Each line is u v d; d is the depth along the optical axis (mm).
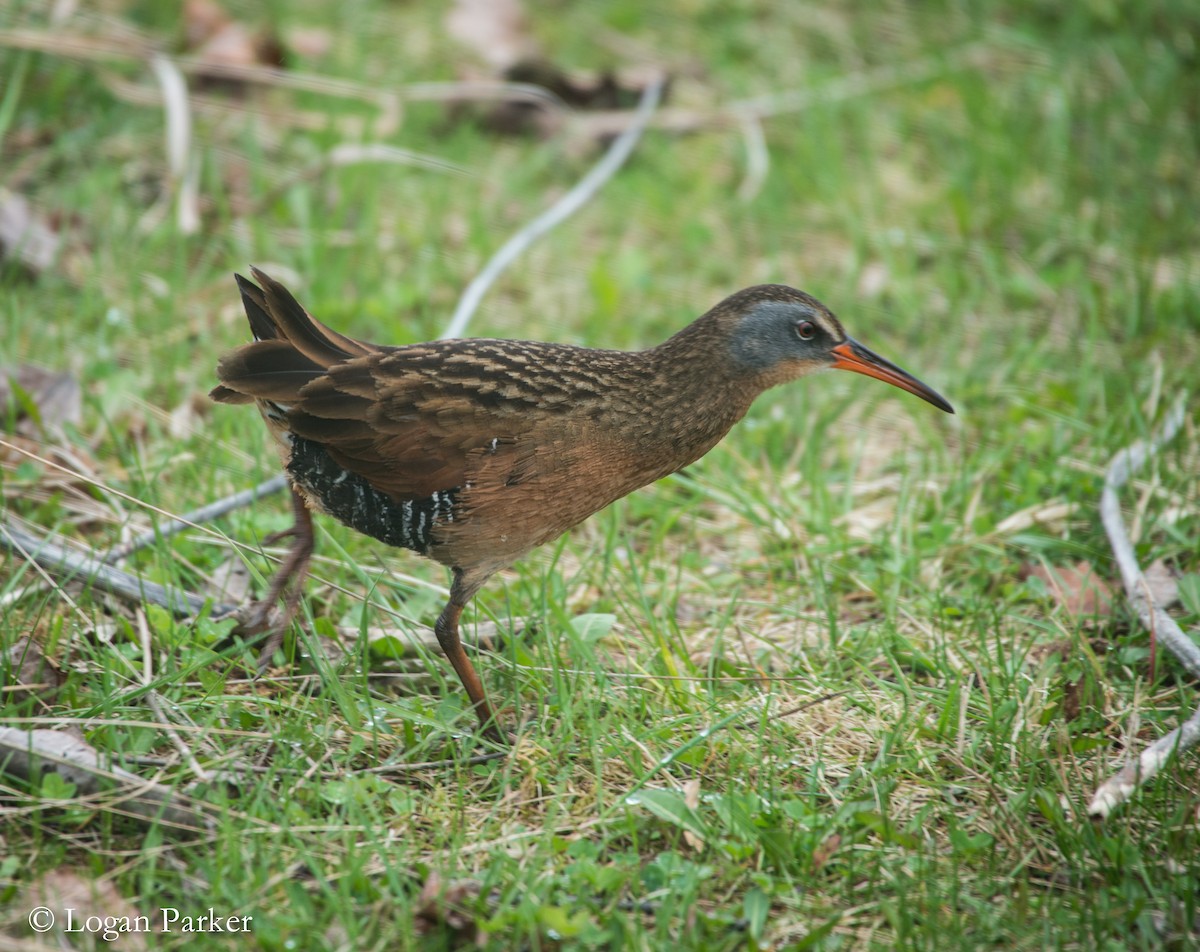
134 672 7863
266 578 8844
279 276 12219
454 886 6598
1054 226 13484
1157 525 9742
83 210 12727
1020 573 9664
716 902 6863
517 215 13656
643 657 8617
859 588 9523
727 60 16172
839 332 8602
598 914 6660
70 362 10992
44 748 7117
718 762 7785
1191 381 11211
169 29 14852
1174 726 8102
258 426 10367
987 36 16406
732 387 8383
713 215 13914
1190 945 6547
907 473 10453
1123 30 16375
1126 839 7148
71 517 9484
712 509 10453
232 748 7527
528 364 7914
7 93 13445
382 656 8531
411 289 12188
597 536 10016
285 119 13836
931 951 6535
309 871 6848
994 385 11602
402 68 15227
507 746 7816
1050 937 6598
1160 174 14359
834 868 7059
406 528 7922
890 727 8078
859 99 15352
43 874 6668
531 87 15188
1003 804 7520
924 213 13750
